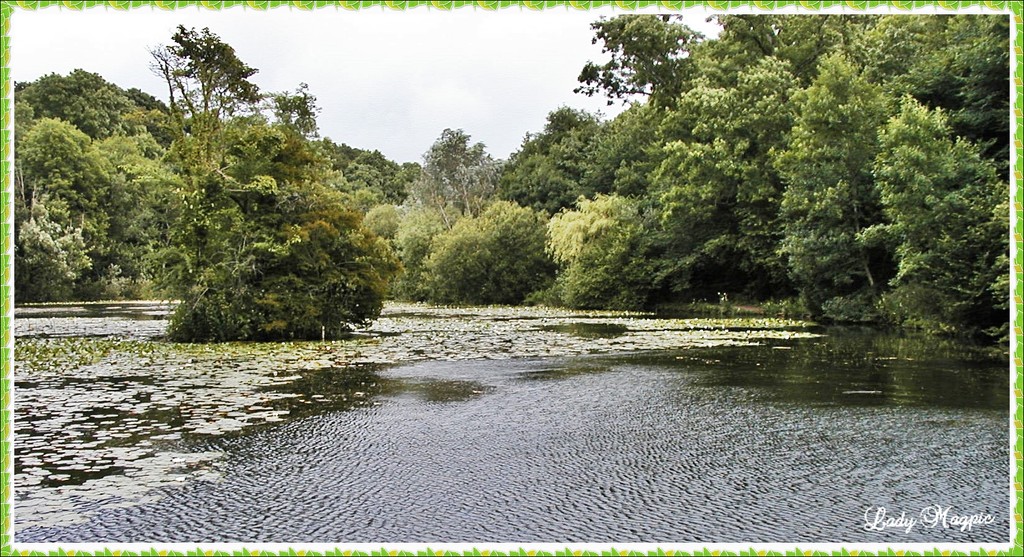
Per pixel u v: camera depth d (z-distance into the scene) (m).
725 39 37.22
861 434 8.30
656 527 5.40
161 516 5.64
